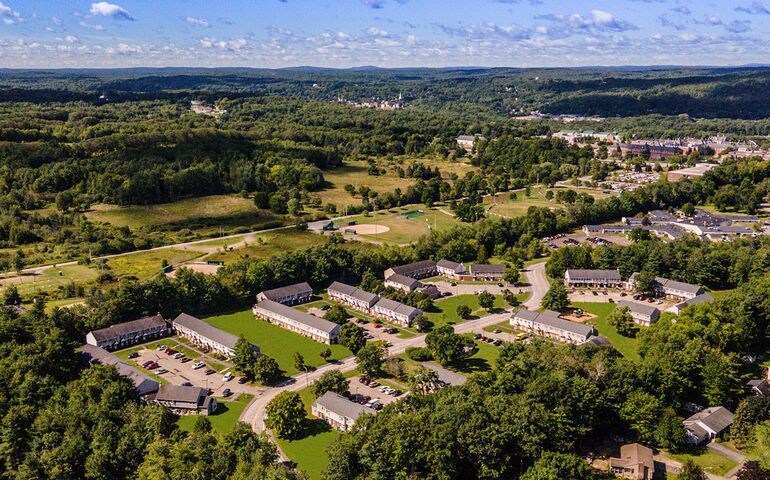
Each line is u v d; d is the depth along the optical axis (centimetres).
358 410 18650
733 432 17988
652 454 17050
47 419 17538
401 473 15150
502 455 16062
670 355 19900
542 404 17250
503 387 18588
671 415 17888
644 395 18162
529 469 15300
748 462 15775
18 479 15775
